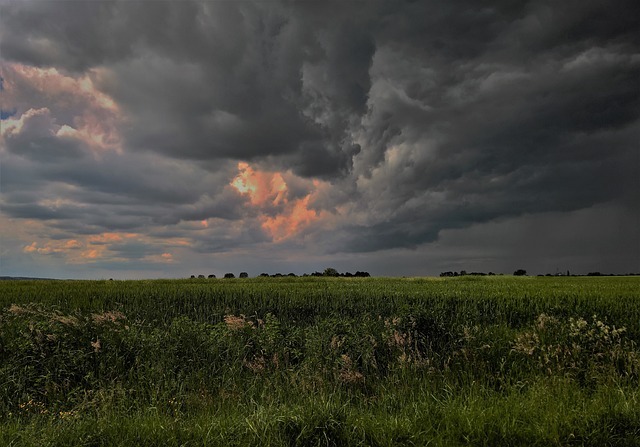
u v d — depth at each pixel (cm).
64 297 2017
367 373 1005
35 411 820
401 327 1223
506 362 1032
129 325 1220
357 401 857
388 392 846
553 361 988
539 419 634
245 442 561
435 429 611
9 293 2114
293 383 879
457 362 1038
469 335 1145
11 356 998
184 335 1119
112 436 582
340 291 2172
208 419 658
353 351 1081
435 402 763
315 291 2180
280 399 810
